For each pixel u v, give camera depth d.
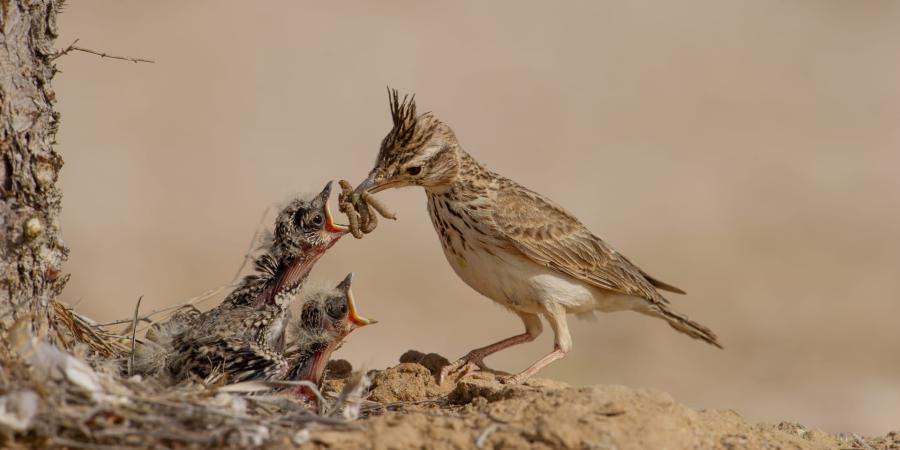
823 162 26.23
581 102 27.88
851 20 33.06
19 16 7.42
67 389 6.50
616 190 24.25
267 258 8.63
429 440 6.70
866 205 24.69
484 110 26.98
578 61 29.81
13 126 7.38
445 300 19.48
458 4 31.80
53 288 7.82
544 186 24.08
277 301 8.57
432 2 31.61
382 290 19.56
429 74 28.30
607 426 6.80
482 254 9.95
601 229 22.72
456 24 30.80
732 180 25.19
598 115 27.41
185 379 7.57
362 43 29.33
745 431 7.26
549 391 7.36
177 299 18.50
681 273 21.47
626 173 25.03
